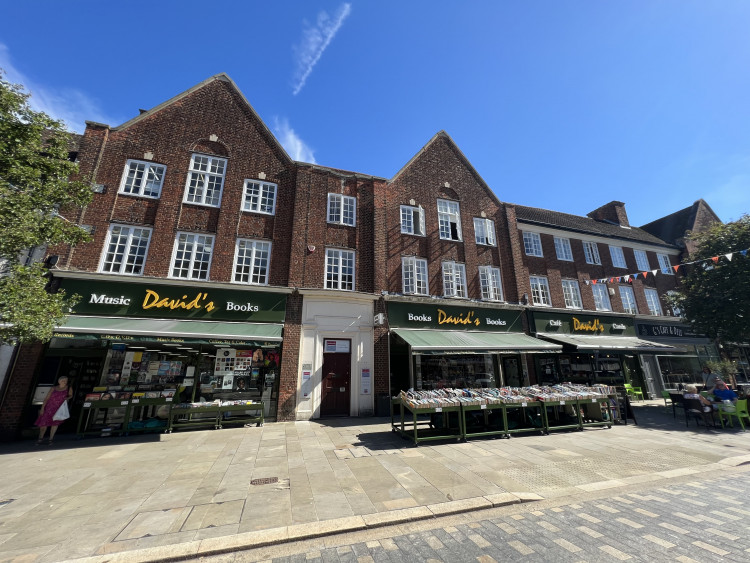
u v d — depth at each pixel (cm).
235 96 1410
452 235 1630
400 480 571
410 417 1180
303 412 1131
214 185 1297
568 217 2242
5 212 642
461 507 467
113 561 348
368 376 1233
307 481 570
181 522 427
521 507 479
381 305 1328
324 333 1227
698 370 1903
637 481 568
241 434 930
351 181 1476
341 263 1363
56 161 763
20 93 716
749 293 1339
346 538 399
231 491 528
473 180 1761
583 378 1641
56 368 983
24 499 501
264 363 1159
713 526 409
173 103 1311
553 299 1741
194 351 1109
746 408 987
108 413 1002
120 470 633
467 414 990
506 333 1490
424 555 359
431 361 1387
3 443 854
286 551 373
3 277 680
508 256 1695
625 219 2400
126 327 964
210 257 1211
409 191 1587
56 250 1031
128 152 1207
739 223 1486
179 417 1043
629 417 1093
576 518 439
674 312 2011
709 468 630
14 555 354
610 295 1888
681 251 2212
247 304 1161
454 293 1524
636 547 365
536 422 960
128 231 1149
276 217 1323
